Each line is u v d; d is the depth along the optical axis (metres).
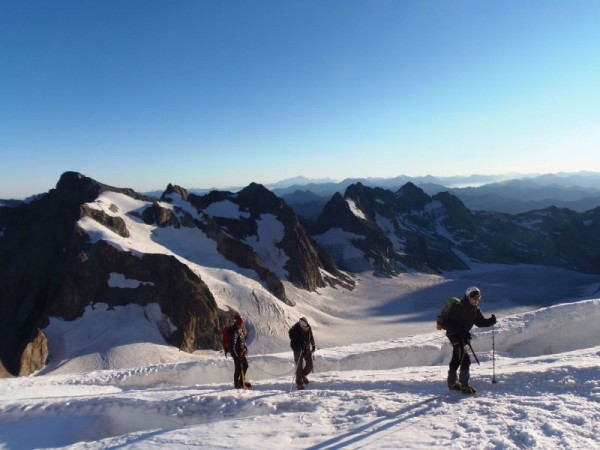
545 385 9.98
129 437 9.81
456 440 7.48
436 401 9.80
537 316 21.44
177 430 9.63
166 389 14.97
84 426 12.66
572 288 152.62
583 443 6.91
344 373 14.86
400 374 13.55
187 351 71.94
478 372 12.07
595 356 12.84
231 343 13.79
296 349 12.89
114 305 75.69
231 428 9.28
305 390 12.12
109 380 19.16
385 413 9.38
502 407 8.91
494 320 10.23
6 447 12.16
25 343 64.75
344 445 7.92
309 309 111.38
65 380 19.42
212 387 14.46
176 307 76.06
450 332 10.31
